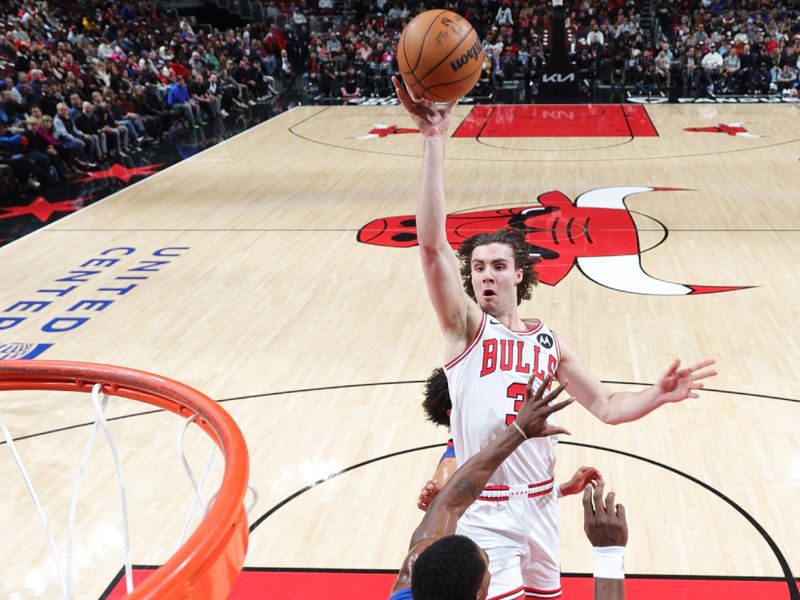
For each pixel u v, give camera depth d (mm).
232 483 2404
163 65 19750
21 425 5973
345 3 28156
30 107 14867
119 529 4711
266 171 14352
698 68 22000
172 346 7285
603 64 23188
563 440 5547
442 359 6891
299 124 19031
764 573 4227
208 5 27203
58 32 19562
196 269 9336
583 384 3199
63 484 5199
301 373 6699
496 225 10594
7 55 16938
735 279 8516
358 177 13695
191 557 2041
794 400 6008
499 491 3053
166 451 5551
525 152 15219
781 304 7820
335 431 5773
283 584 4230
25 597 4168
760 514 4719
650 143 15680
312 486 5121
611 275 8719
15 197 12883
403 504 4902
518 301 3432
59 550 4539
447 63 2814
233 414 6059
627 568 4293
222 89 20719
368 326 7625
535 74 23391
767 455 5320
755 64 21672
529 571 3168
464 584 1863
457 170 13891
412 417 5930
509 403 3016
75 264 9602
